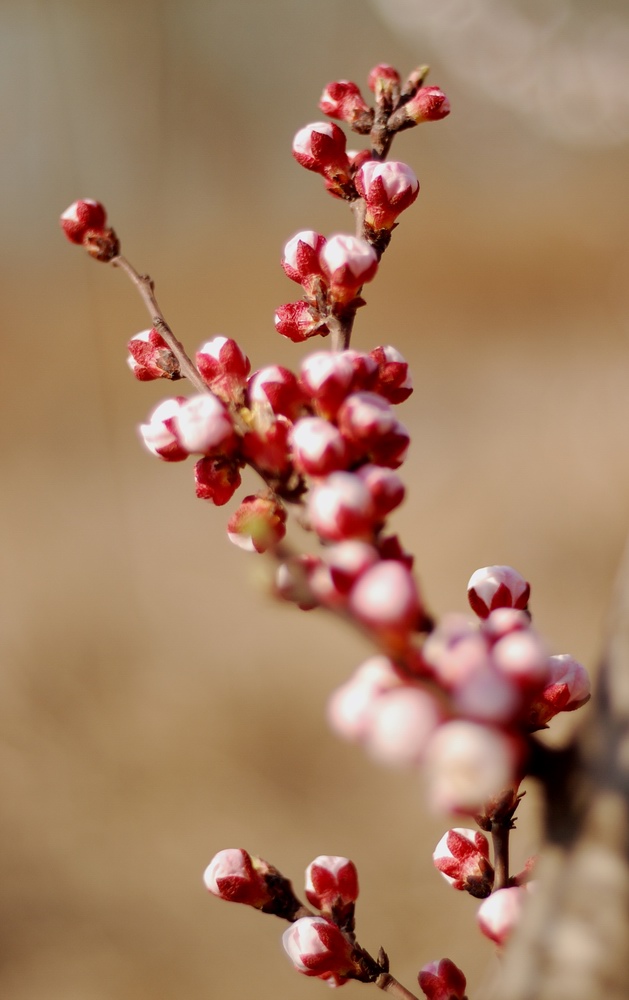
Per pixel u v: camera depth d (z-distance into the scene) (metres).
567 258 2.86
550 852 0.38
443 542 1.60
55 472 1.95
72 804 1.11
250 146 3.68
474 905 0.95
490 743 0.37
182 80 3.47
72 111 1.89
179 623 1.43
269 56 3.73
